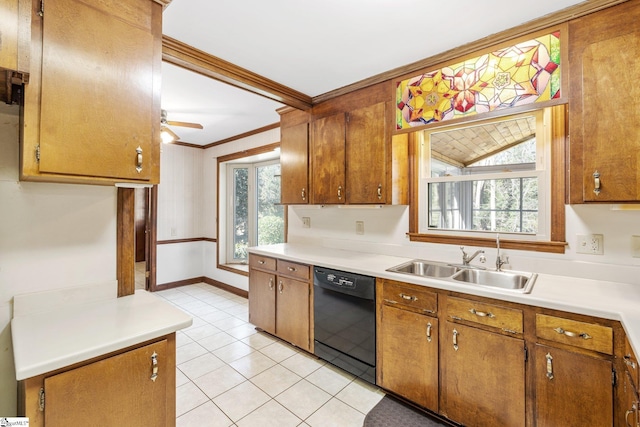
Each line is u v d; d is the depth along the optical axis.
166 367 1.20
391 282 1.96
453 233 2.27
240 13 1.62
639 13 1.44
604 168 1.44
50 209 1.37
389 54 2.07
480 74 1.94
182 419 1.78
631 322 1.13
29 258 1.32
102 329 1.16
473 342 1.62
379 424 1.75
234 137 4.25
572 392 1.34
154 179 1.35
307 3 1.55
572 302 1.35
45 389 0.93
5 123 1.26
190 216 4.74
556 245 1.81
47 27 1.06
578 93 1.59
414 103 2.23
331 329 2.32
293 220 3.50
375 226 2.72
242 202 4.67
